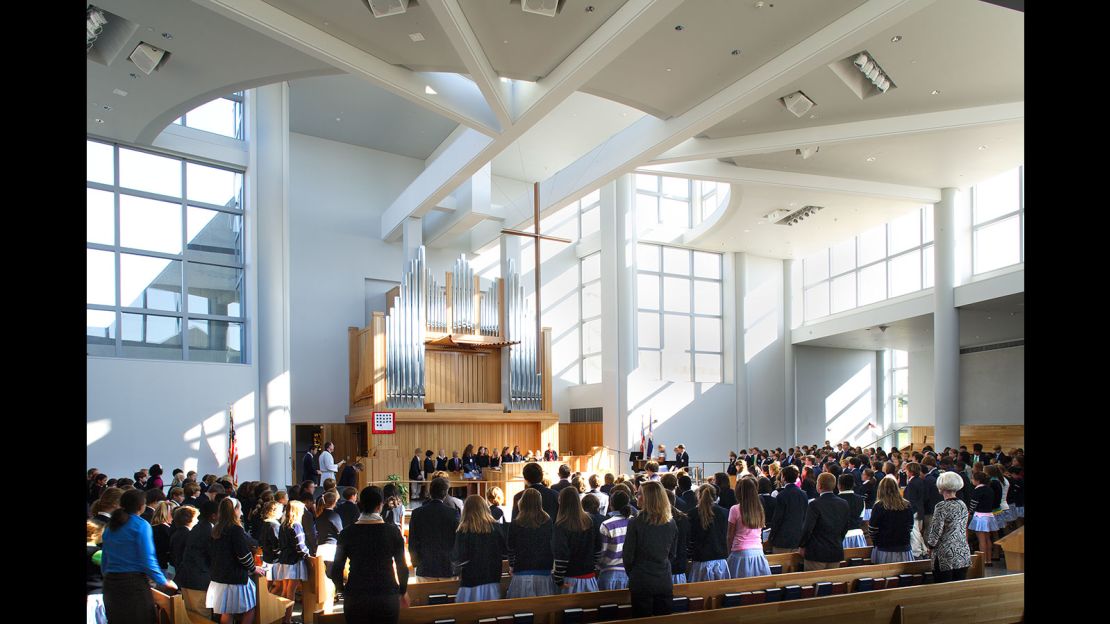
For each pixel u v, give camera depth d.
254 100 16.61
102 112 13.45
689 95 12.45
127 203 15.05
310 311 20.38
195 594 6.01
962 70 11.71
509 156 21.80
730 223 21.62
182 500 8.71
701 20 10.07
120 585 5.11
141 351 14.85
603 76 11.84
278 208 16.31
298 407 19.88
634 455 18.45
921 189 18.03
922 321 21.69
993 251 19.50
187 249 15.70
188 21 10.55
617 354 21.89
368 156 21.81
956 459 12.27
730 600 5.27
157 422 14.51
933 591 5.34
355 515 7.67
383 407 18.17
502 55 10.96
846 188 17.28
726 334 25.59
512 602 4.87
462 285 19.73
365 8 9.66
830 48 10.19
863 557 7.13
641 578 4.82
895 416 28.09
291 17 9.87
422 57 11.09
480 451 18.12
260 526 7.58
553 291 24.69
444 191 17.20
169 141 15.53
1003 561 10.06
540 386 20.30
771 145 14.01
